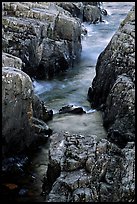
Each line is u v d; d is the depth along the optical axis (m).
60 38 22.77
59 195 10.27
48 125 16.11
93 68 23.20
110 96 15.77
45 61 21.39
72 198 10.04
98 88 17.84
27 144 14.30
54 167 11.27
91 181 10.45
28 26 20.64
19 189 12.33
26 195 12.02
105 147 11.39
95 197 10.02
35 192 12.16
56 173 11.23
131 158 10.53
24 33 20.48
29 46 20.33
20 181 12.74
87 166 10.83
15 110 13.56
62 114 17.14
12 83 13.39
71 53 23.09
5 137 13.38
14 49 19.95
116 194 9.77
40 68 21.45
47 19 22.19
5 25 20.55
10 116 13.42
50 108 18.02
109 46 18.19
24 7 22.27
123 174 10.07
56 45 21.98
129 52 16.55
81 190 10.16
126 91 15.07
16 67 15.87
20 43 20.08
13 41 20.08
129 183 9.70
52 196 10.23
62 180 10.52
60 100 19.00
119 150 11.50
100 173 10.63
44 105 17.44
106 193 10.10
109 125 15.59
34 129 14.62
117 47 17.31
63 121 16.45
